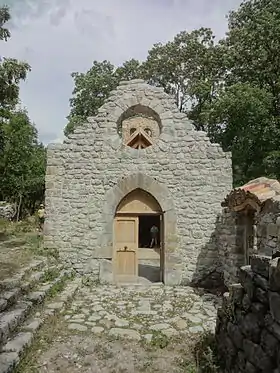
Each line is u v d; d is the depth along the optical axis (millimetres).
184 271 9383
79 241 9477
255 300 3400
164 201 9531
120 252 9891
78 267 9422
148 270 12406
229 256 8203
